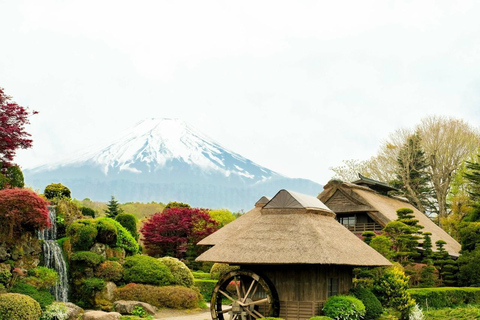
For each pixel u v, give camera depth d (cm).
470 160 6359
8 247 2528
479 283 3803
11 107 2997
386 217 4350
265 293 2567
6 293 2264
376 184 5091
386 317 2706
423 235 4238
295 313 2436
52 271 2642
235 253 2391
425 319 2811
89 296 2867
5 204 2514
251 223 2572
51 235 3058
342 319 2392
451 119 6838
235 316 2520
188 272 3394
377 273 3045
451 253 4378
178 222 4638
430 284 3675
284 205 2572
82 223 3075
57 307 2403
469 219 4725
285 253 2320
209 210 5581
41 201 2658
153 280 3111
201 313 3070
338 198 4631
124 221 3909
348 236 2658
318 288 2462
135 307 2830
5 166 3041
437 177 6606
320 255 2278
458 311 2966
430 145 6725
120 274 3048
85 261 2923
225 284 2583
